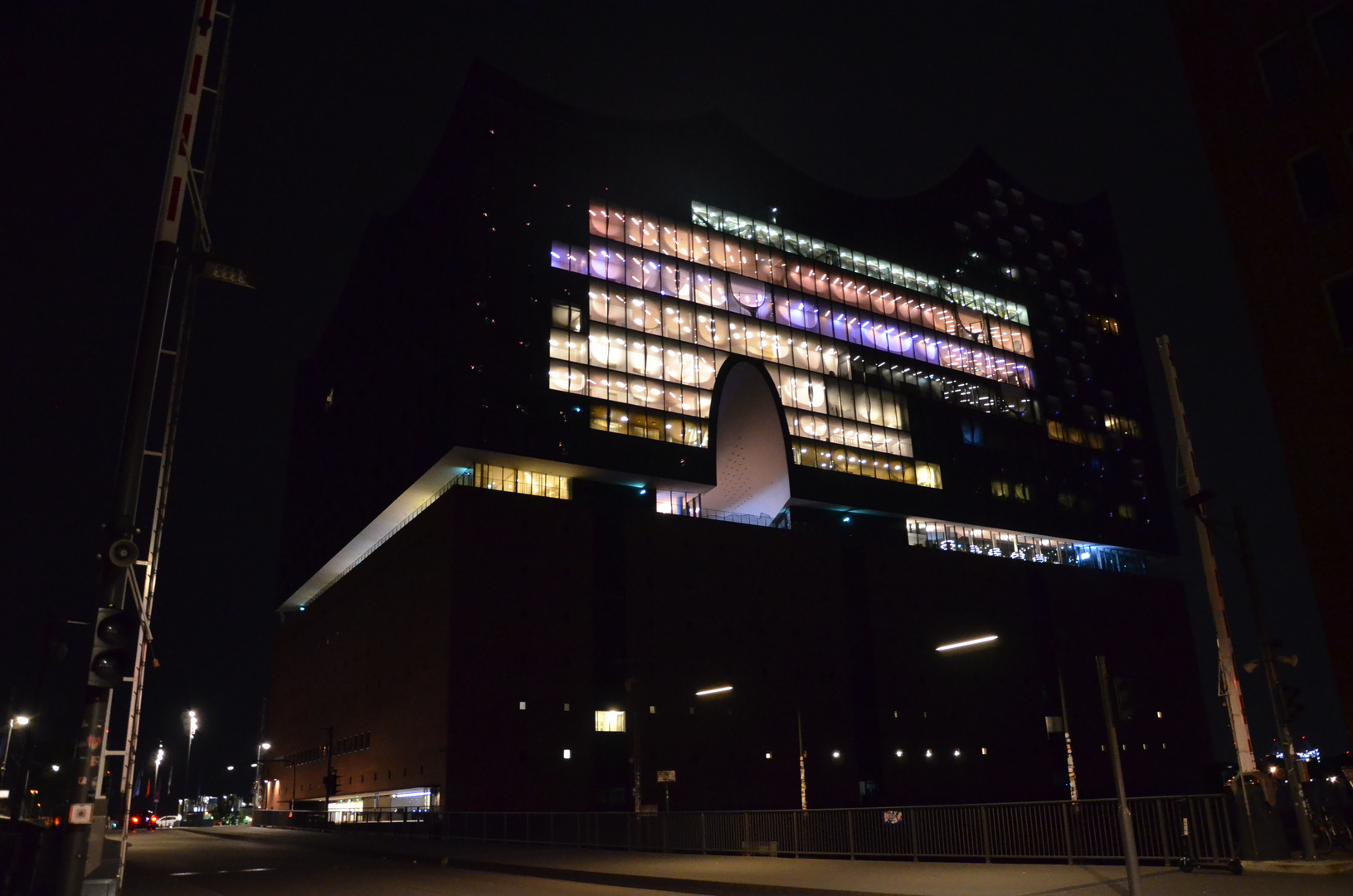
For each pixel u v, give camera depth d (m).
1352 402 23.38
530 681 59.69
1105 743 84.62
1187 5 28.11
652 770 61.72
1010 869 20.03
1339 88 24.72
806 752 68.19
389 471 74.12
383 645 70.50
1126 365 104.06
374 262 88.38
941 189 98.50
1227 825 17.70
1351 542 22.83
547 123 74.19
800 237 84.81
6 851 19.41
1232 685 18.58
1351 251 23.89
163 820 98.88
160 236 11.94
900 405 84.38
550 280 69.25
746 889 20.61
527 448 64.06
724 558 70.00
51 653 35.12
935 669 76.94
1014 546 90.19
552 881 25.84
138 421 11.24
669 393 71.75
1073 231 107.12
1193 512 19.67
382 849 41.81
